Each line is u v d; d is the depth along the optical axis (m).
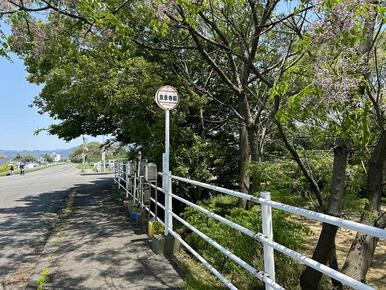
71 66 10.00
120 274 5.70
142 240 7.56
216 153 12.41
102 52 9.73
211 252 5.66
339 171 5.24
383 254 8.95
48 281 5.54
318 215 2.90
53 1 7.09
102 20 6.56
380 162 5.33
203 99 11.87
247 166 8.19
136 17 7.82
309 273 5.28
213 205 7.70
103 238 7.91
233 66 9.42
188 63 12.80
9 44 7.68
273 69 9.46
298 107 3.60
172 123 11.55
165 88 7.27
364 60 4.05
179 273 5.68
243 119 9.22
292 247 5.68
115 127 18.41
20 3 7.11
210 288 5.05
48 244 7.74
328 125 4.62
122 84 10.80
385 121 4.95
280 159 9.20
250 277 5.34
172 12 7.38
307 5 6.22
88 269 5.98
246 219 5.59
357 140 4.23
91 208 12.41
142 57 11.22
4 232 9.30
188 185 12.11
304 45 4.13
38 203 14.46
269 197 3.73
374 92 4.66
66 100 12.38
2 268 6.45
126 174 13.15
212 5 8.26
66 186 22.00
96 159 75.25
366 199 5.73
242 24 9.69
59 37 8.75
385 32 4.95
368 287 2.39
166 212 6.80
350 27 3.74
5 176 40.38
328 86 3.74
